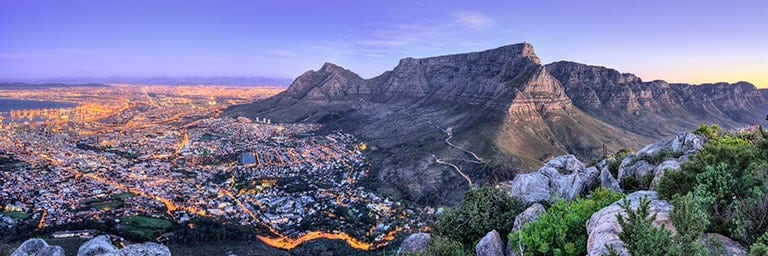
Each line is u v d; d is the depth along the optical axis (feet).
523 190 81.66
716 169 49.67
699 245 30.96
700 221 31.86
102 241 68.59
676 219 32.55
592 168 88.22
